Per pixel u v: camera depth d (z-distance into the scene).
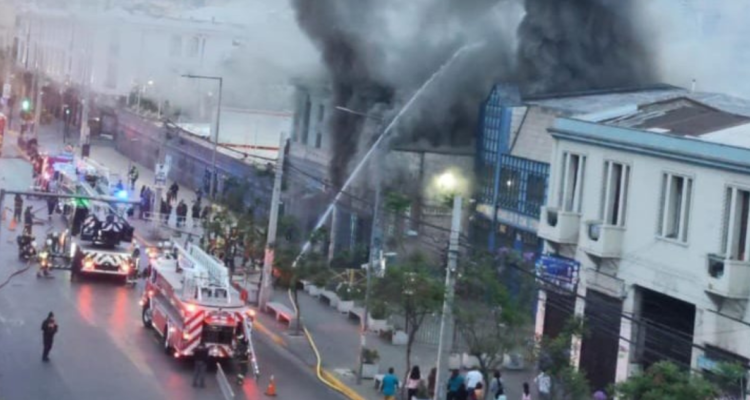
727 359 31.28
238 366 38.69
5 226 61.81
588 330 34.03
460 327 36.66
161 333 40.69
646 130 38.16
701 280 35.03
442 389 33.06
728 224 34.72
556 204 41.66
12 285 48.62
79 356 38.47
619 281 38.19
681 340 32.69
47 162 69.31
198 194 69.75
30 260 54.06
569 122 41.41
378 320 46.47
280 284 47.62
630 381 27.14
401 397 36.78
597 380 38.34
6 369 36.00
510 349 33.69
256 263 55.16
